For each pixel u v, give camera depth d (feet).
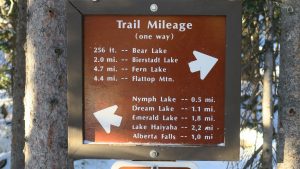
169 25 8.81
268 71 19.38
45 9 11.03
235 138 8.79
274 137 20.71
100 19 8.86
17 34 22.91
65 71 11.23
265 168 19.43
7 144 33.24
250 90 20.79
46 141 11.08
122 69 8.89
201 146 8.82
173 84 8.86
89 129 8.96
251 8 18.42
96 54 8.89
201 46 8.80
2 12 24.52
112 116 8.93
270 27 18.74
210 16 8.76
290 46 10.61
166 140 8.89
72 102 8.89
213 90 8.84
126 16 8.83
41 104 11.06
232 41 8.71
